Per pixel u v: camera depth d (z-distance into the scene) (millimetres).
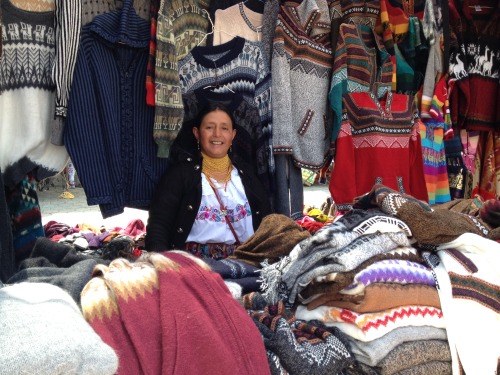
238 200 2615
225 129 2557
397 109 3029
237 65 2643
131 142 2389
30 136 2150
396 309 1725
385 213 2088
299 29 2727
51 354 1009
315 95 2820
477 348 1753
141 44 2334
